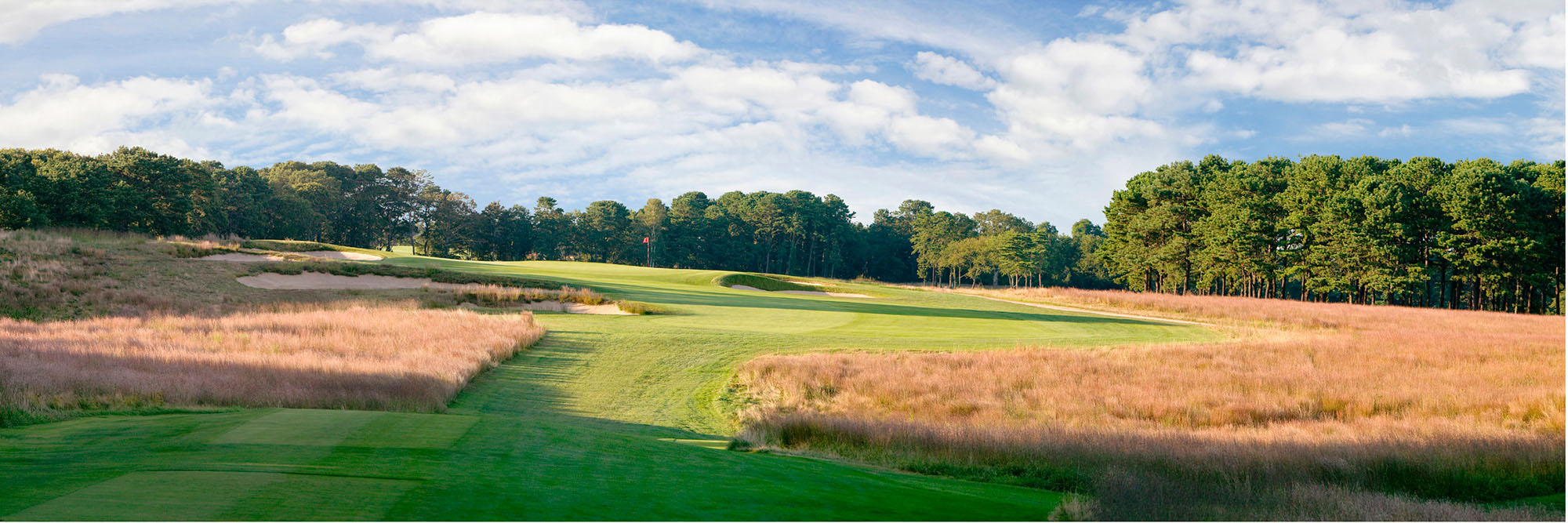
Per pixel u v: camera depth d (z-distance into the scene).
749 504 7.02
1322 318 37.97
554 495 6.88
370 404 14.92
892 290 53.22
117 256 40.03
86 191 68.00
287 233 100.75
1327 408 17.89
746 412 17.52
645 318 31.06
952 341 26.94
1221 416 16.88
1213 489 9.23
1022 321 35.62
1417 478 11.10
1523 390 18.52
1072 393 18.81
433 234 121.50
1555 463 11.66
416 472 7.58
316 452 8.51
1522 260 55.75
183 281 36.94
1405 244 59.72
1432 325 36.28
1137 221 77.88
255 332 22.94
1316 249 64.38
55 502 6.11
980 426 15.13
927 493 8.42
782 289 51.34
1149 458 11.38
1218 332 32.28
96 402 13.14
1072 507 7.96
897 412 17.31
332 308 31.98
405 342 22.45
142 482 6.92
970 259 129.75
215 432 9.88
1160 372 21.39
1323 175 66.75
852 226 154.50
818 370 20.47
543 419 16.27
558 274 49.84
